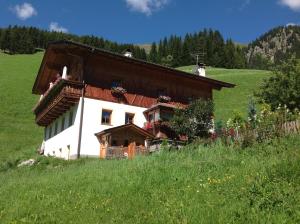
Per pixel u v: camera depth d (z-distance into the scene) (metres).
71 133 34.34
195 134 32.97
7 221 10.70
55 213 10.98
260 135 15.13
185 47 150.88
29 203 12.77
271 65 35.78
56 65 40.91
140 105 37.19
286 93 33.09
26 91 78.88
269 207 8.44
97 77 35.38
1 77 87.69
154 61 162.00
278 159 11.70
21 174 24.30
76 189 13.84
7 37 149.25
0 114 65.69
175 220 8.58
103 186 13.24
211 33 186.62
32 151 47.28
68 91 33.50
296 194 8.65
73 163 26.75
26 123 64.00
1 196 15.07
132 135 33.94
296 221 7.65
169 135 35.72
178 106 36.34
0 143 52.66
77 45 33.59
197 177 12.04
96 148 33.62
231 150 14.86
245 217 8.15
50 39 169.62
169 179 12.45
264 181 9.79
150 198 10.95
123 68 37.06
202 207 9.13
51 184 15.96
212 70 111.06
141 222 8.92
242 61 157.75
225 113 62.34
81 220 9.85
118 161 19.33
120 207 10.47
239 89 76.12
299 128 14.48
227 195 9.67
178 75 39.97
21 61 107.88
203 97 41.94
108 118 35.25
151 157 16.92
